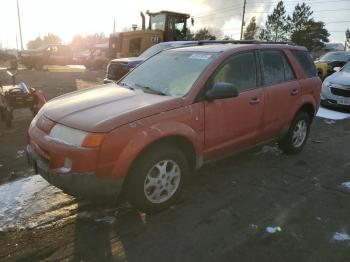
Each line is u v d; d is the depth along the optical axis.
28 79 18.69
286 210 4.08
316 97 6.06
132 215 3.89
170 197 3.98
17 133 7.25
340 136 7.41
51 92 13.45
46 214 3.86
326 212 4.05
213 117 4.24
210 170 5.22
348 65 11.54
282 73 5.43
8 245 3.33
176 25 18.31
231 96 4.12
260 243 3.43
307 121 6.04
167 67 4.72
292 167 5.44
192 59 4.61
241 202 4.25
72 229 3.61
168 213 3.95
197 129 4.08
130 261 3.15
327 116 9.48
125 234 3.54
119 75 10.90
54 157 3.46
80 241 3.41
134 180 3.64
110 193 3.48
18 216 3.81
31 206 4.02
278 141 5.66
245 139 4.79
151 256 3.22
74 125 3.50
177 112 3.88
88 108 3.79
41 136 3.69
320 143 6.82
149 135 3.57
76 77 20.72
